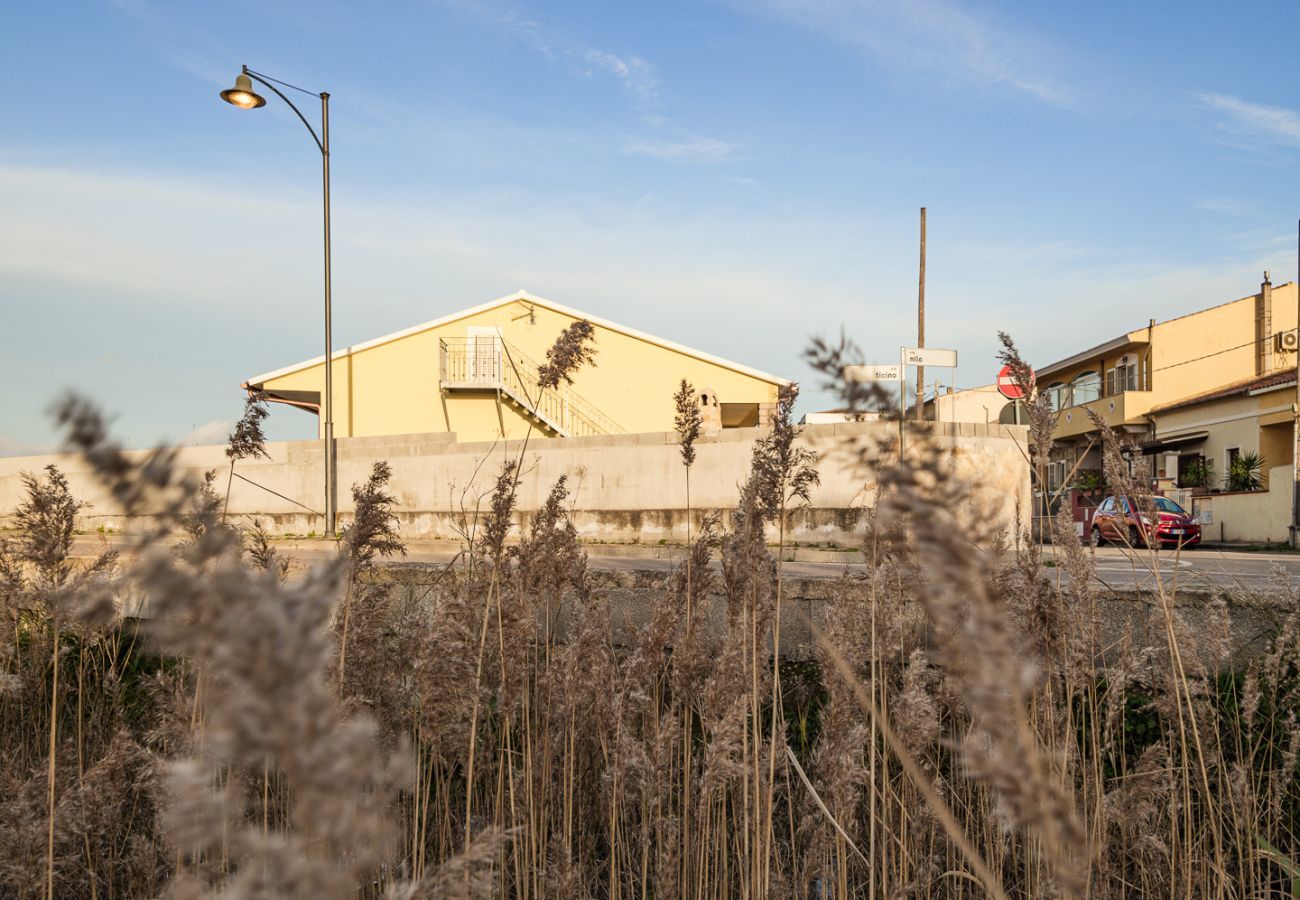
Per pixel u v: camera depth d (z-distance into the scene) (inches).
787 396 130.1
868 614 136.3
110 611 24.6
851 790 111.4
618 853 150.3
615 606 251.0
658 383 1053.8
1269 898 131.0
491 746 154.4
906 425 25.2
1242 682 187.8
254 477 671.8
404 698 144.1
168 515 16.1
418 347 1064.8
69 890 122.6
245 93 575.5
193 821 18.0
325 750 17.3
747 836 120.4
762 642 131.2
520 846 135.6
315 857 17.8
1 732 171.6
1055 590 126.9
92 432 15.3
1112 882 134.9
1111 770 171.3
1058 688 140.6
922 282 1181.7
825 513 485.4
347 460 669.3
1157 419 1379.2
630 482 606.2
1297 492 902.4
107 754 126.9
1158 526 135.5
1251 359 1405.0
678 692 141.9
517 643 140.2
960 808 142.6
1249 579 256.4
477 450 638.5
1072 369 1643.7
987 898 115.8
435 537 645.3
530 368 1058.7
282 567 130.9
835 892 124.0
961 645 24.6
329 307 626.2
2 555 143.9
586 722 161.6
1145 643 176.7
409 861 127.1
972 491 24.5
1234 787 136.3
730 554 130.3
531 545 159.3
